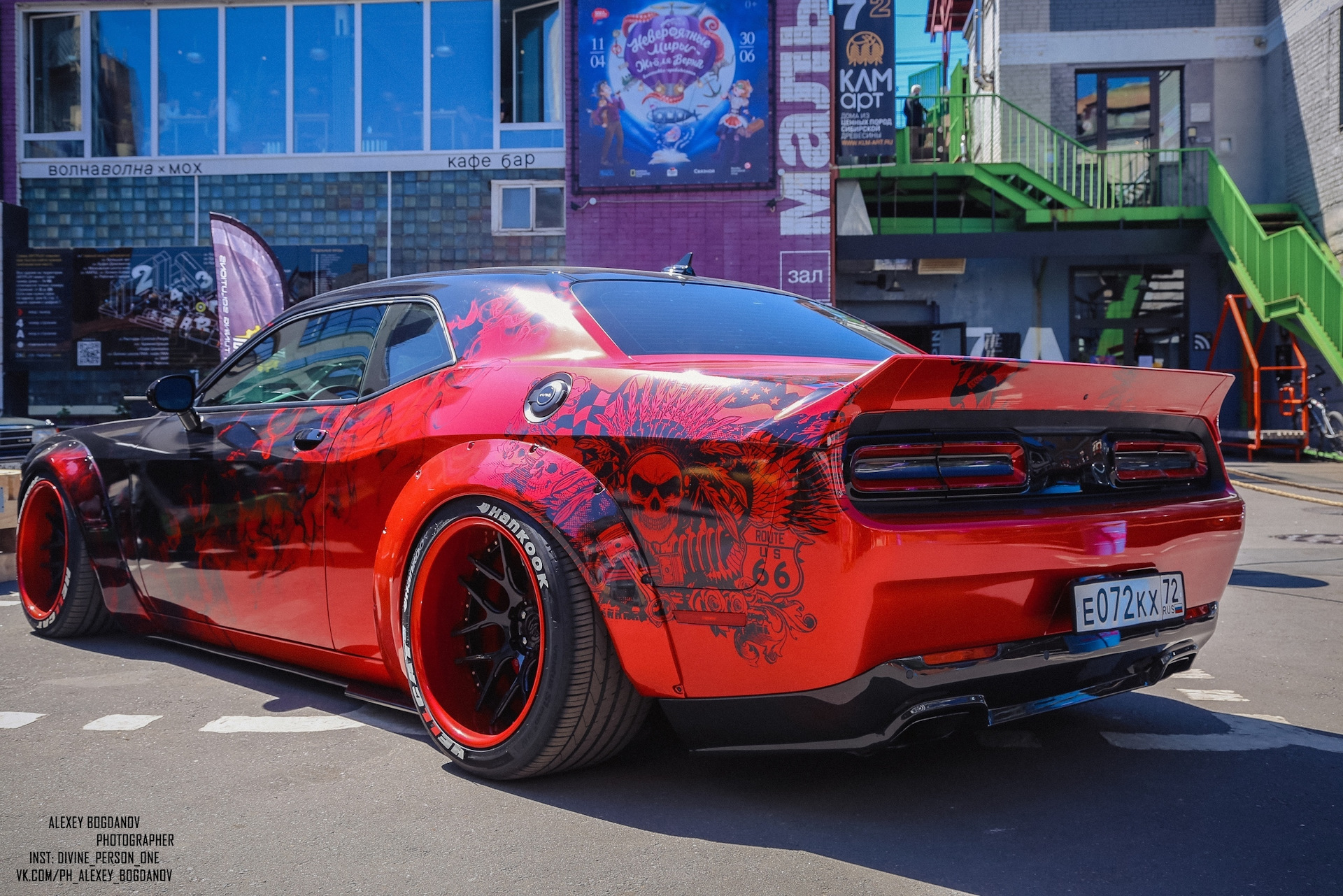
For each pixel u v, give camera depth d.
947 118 16.06
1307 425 13.26
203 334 12.76
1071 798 2.14
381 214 12.81
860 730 1.85
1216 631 3.93
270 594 2.78
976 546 1.82
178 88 12.97
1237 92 15.62
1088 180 15.61
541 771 2.14
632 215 12.57
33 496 3.73
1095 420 2.14
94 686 3.01
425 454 2.32
